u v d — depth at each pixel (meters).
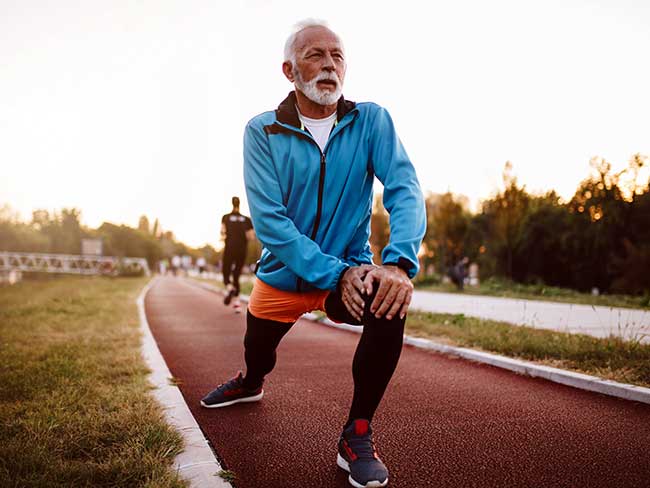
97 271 34.00
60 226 52.50
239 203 8.97
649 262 18.33
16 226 40.44
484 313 7.68
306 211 2.08
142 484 1.80
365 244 2.26
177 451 2.14
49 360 3.88
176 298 13.53
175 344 5.45
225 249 8.99
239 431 2.53
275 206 2.03
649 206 19.47
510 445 2.33
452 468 2.07
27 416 2.57
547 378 3.67
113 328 6.02
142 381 3.32
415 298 11.95
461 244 22.83
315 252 1.89
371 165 2.14
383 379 1.88
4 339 5.09
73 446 2.14
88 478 1.83
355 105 2.18
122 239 81.44
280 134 2.07
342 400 3.12
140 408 2.65
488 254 24.97
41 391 3.02
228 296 9.09
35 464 1.94
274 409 2.92
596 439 2.40
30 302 10.09
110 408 2.70
